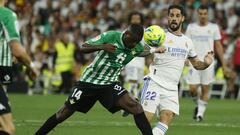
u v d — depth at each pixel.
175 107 24.33
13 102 46.34
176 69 24.64
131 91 39.56
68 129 29.59
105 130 29.52
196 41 37.47
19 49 18.80
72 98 23.59
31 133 28.03
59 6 69.88
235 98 57.78
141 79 40.19
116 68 23.41
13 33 18.83
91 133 28.31
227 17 66.19
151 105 24.28
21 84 58.56
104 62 23.22
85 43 22.98
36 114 37.34
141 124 23.33
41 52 60.62
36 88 58.97
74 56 58.38
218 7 68.50
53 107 42.44
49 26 65.94
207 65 25.23
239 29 61.41
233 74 57.56
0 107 19.02
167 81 24.53
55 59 57.97
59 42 57.78
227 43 60.66
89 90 23.47
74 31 61.94
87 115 36.94
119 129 29.95
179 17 24.89
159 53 24.25
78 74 58.19
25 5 69.50
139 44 23.58
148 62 51.12
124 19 65.94
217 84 57.94
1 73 20.09
